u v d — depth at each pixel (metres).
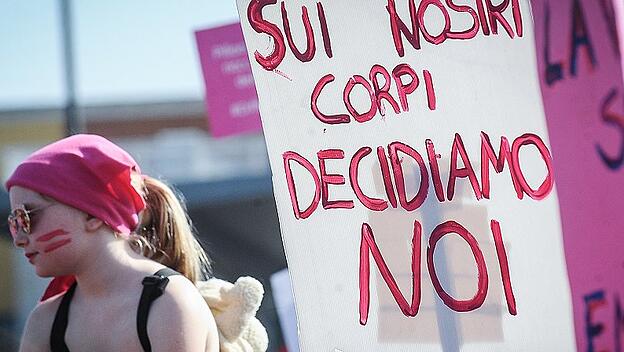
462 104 3.80
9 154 23.52
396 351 3.77
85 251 3.85
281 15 3.89
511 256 3.72
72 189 3.81
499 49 3.77
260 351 4.25
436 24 3.84
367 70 3.86
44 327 4.03
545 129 3.70
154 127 28.34
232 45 8.15
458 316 3.76
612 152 3.57
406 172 3.82
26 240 3.88
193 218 16.88
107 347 3.76
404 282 3.79
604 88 3.59
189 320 3.67
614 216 3.56
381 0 3.87
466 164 3.78
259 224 17.08
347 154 3.84
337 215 3.82
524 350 3.70
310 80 3.86
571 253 3.63
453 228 3.79
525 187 3.72
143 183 4.18
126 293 3.79
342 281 3.80
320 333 3.78
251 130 8.09
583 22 3.64
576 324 3.62
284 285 7.55
